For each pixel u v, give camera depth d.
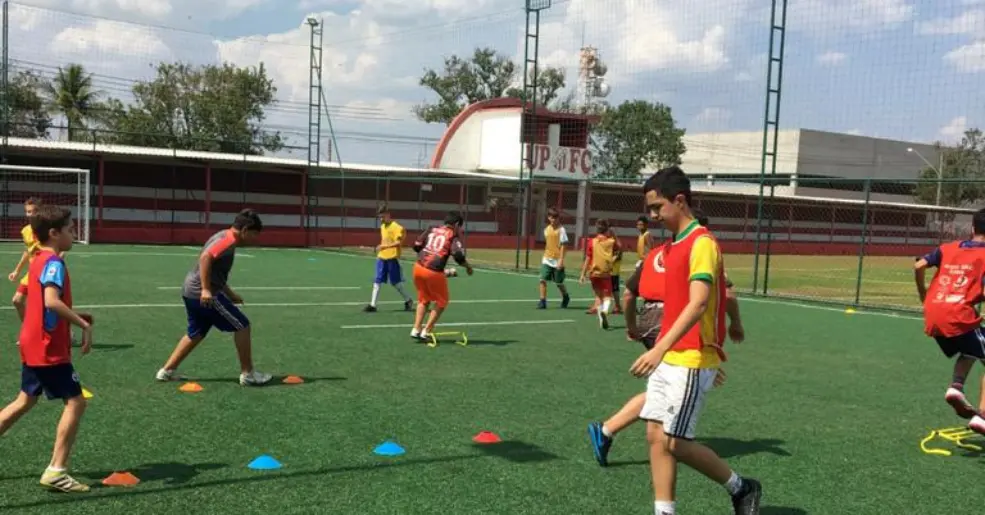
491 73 55.88
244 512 4.19
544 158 37.19
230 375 7.56
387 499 4.46
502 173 38.72
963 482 5.14
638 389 7.55
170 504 4.26
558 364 8.77
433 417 6.30
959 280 6.11
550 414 6.52
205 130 46.62
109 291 14.10
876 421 6.70
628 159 48.44
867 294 20.59
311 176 32.56
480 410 6.58
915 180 14.62
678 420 3.69
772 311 15.09
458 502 4.45
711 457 3.84
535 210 40.81
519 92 54.78
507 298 15.85
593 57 50.00
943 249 6.27
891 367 9.30
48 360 4.31
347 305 13.54
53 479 4.36
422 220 38.91
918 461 5.59
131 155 29.84
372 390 7.18
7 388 6.73
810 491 4.89
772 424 6.49
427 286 9.80
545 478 4.92
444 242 9.79
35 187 29.70
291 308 12.89
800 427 6.42
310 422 6.02
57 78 43.66
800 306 16.16
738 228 47.44
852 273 30.17
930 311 6.20
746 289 20.02
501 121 38.84
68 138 38.25
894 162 59.12
